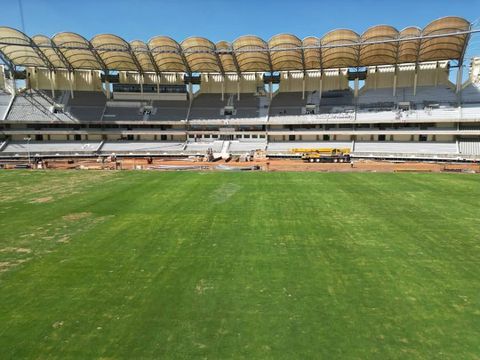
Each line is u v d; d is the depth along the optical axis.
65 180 37.69
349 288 12.40
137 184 34.84
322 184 34.78
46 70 77.19
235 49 63.25
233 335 9.65
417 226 19.94
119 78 78.50
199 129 74.88
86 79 78.94
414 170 46.56
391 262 14.72
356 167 51.19
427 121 62.00
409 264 14.52
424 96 67.44
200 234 18.59
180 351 8.99
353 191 30.91
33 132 71.00
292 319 10.42
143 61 71.25
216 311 10.91
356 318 10.45
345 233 18.66
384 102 68.88
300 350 8.98
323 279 13.13
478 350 8.98
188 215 22.47
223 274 13.62
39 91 76.56
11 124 70.75
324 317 10.52
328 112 70.44
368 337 9.52
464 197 28.14
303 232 18.89
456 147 59.91
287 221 21.03
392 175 41.00
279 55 65.75
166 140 74.50
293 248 16.45
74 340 9.48
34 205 25.48
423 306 11.13
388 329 9.90
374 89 72.44
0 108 71.56
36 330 9.95
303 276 13.40
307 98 75.31
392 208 24.34
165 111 76.38
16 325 10.20
